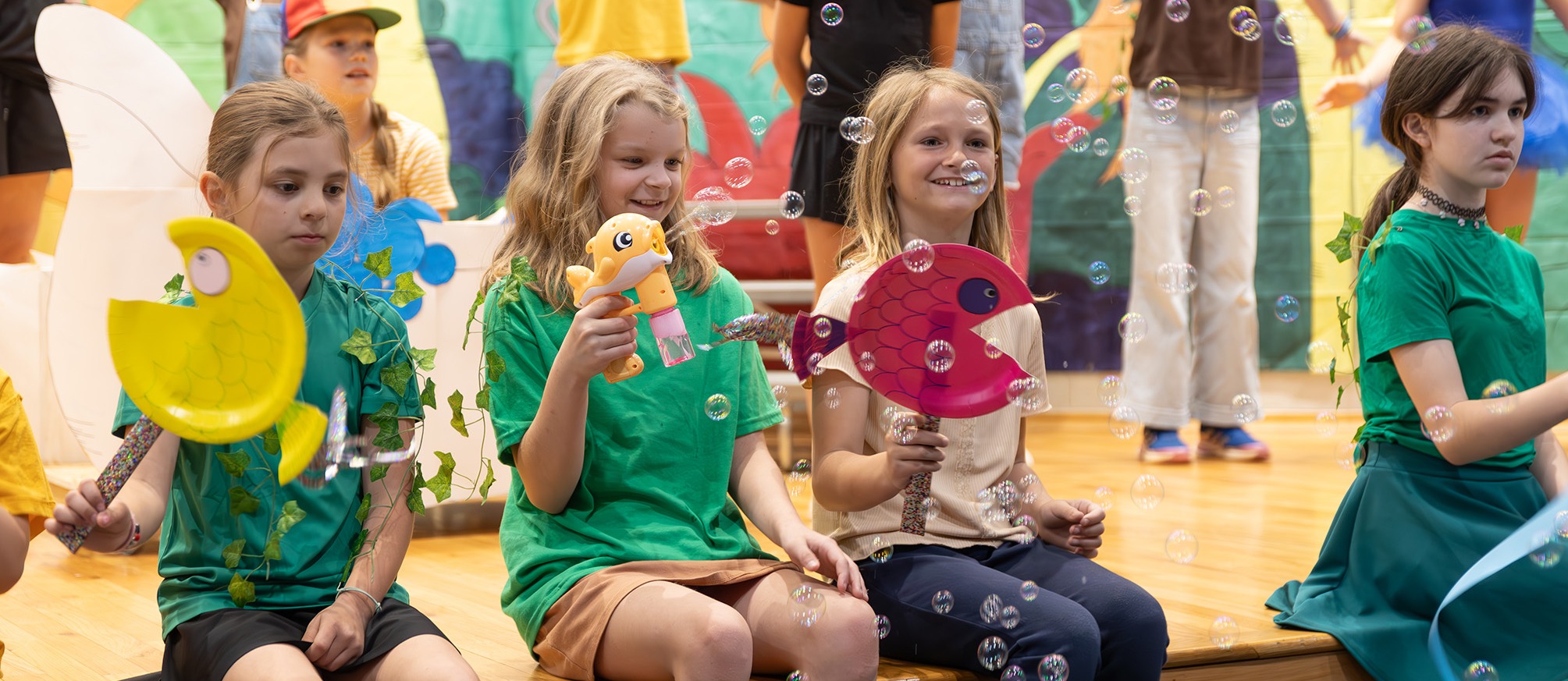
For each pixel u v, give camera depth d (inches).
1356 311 75.7
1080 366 200.2
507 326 62.1
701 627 50.4
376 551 55.7
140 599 79.2
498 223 103.0
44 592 81.4
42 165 130.0
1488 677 63.4
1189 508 114.1
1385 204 76.9
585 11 123.2
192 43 173.6
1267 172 194.1
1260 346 196.7
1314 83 191.6
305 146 54.0
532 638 59.2
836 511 62.7
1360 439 75.4
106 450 95.7
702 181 196.2
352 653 51.5
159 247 96.3
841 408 63.1
